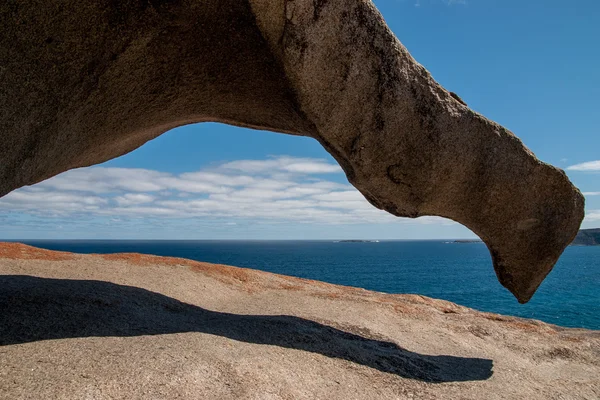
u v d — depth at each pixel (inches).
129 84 177.5
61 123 168.6
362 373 168.6
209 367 137.6
